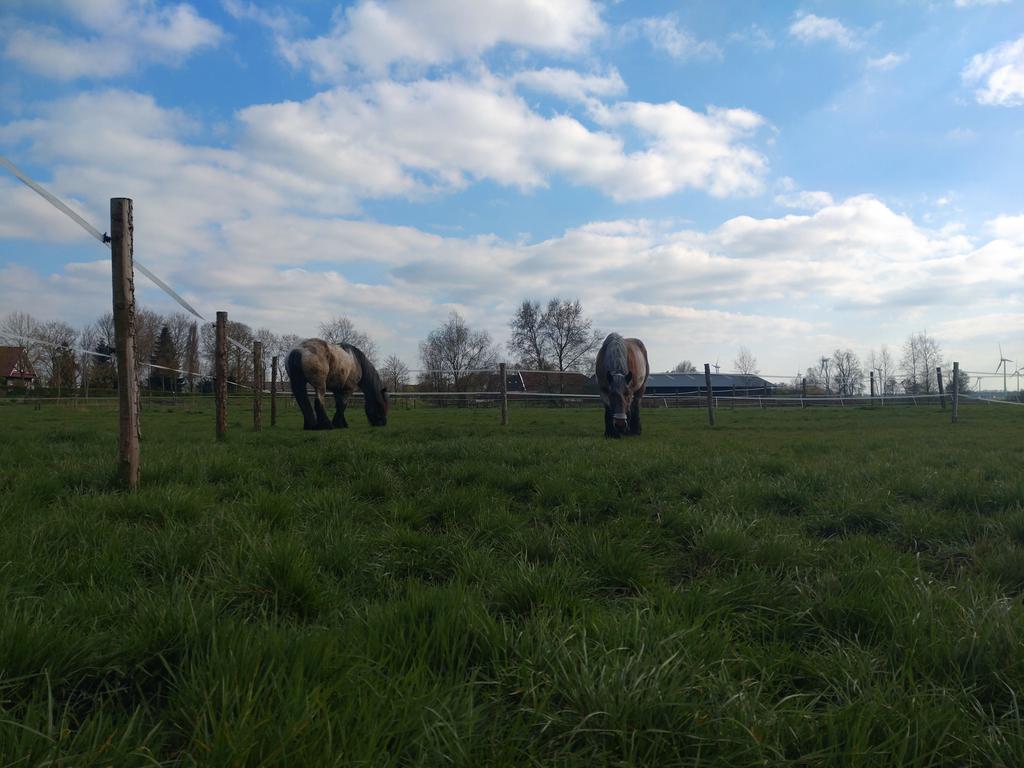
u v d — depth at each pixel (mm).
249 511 4176
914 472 6238
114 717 1811
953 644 2236
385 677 1936
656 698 1821
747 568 3389
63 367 41531
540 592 2730
